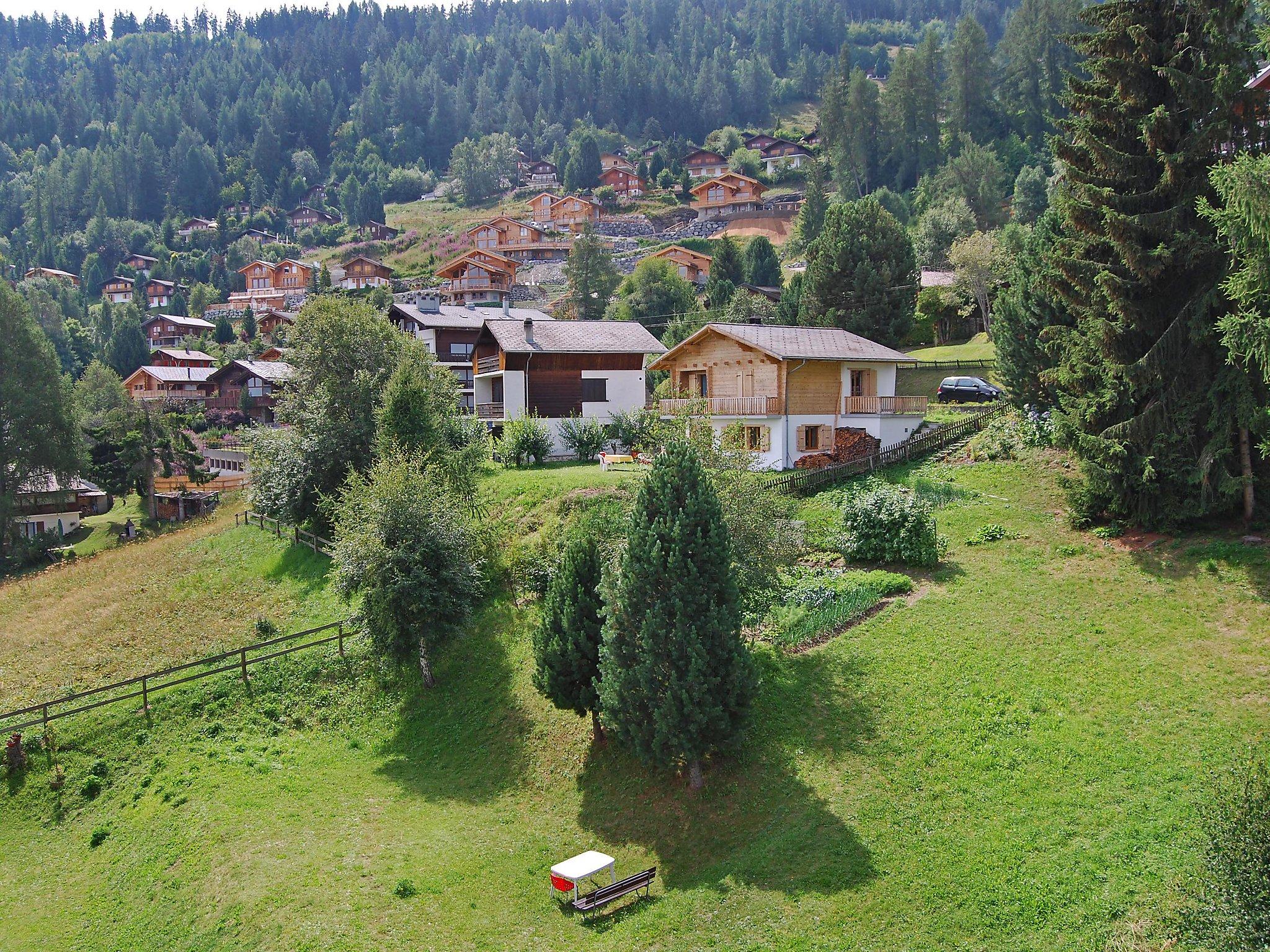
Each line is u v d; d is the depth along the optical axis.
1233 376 27.58
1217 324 23.27
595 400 57.88
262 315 125.75
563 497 41.00
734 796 22.52
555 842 22.91
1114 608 26.78
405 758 28.36
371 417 45.75
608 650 23.41
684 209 175.25
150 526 70.50
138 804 26.72
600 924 19.59
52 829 26.88
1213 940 14.20
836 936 17.83
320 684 32.59
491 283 132.38
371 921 19.67
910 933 17.59
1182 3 29.58
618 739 24.12
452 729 29.09
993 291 75.00
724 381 48.69
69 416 70.06
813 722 24.22
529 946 19.12
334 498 44.44
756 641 28.20
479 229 160.12
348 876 21.23
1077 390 31.52
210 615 40.66
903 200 126.69
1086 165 31.61
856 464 43.12
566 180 197.50
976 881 18.39
